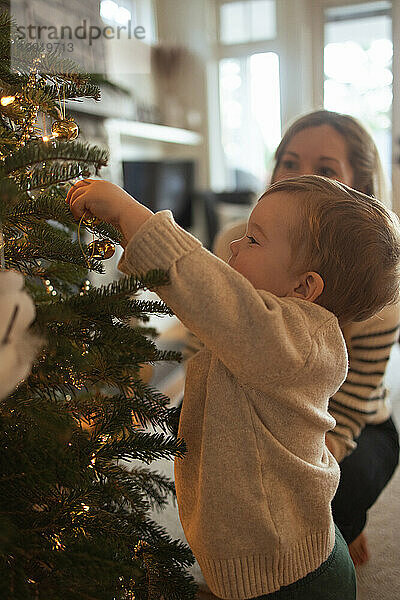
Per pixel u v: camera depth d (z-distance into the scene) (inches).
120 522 26.2
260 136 194.5
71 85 26.7
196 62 181.9
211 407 29.3
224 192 172.2
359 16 182.1
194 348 54.7
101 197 27.3
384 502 62.1
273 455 28.9
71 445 24.0
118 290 23.3
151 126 143.3
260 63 190.1
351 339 46.7
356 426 46.3
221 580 29.2
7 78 25.5
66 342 22.5
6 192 19.9
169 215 26.6
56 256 28.0
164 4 171.5
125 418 26.1
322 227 30.8
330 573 31.2
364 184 50.7
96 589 20.8
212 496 28.7
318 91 190.1
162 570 26.8
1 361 17.0
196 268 25.5
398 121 181.6
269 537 28.5
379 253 31.6
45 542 21.2
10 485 20.6
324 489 30.5
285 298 29.4
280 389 27.7
